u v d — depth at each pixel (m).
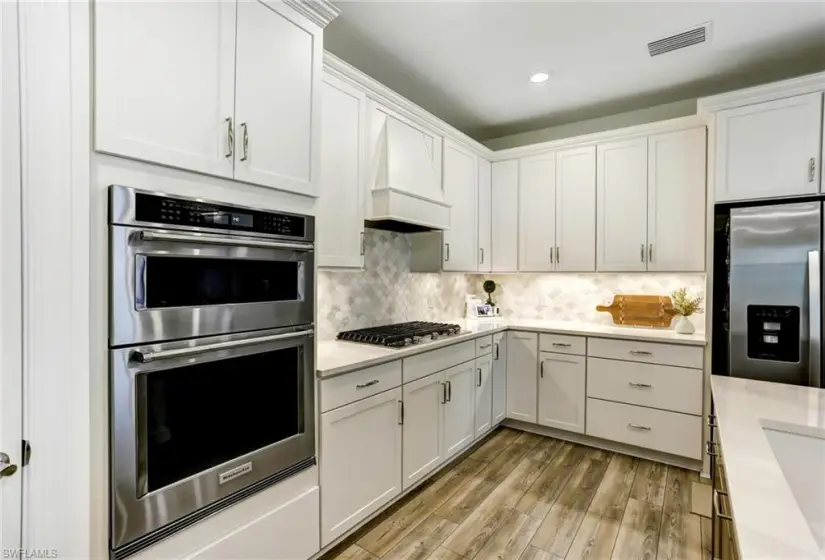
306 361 1.84
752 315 2.50
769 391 1.89
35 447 1.11
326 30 2.37
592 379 3.24
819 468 1.42
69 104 1.14
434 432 2.70
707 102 2.71
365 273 3.07
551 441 3.40
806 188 2.43
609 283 3.78
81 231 1.16
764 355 2.47
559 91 3.17
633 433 3.07
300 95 1.79
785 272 2.41
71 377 1.15
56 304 1.13
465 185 3.51
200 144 1.42
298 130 1.78
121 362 1.23
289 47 1.74
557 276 4.04
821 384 2.31
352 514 2.07
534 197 3.72
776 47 2.53
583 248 3.49
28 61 1.09
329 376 1.94
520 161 3.79
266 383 1.69
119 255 1.23
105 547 1.21
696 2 2.11
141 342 1.28
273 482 1.70
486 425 3.34
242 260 1.57
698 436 2.83
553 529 2.20
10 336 1.08
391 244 3.31
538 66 2.78
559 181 3.60
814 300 2.32
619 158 3.34
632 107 3.47
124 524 1.24
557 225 3.61
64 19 1.14
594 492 2.58
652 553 2.00
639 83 3.03
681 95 3.23
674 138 3.13
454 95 3.24
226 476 1.52
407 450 2.45
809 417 1.52
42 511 1.12
